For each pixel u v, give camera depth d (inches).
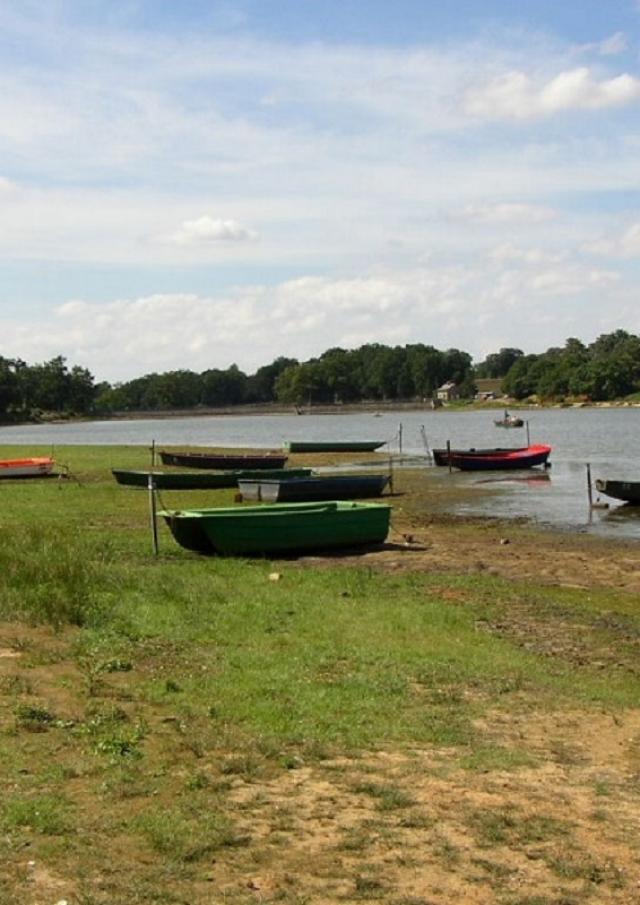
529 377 7180.1
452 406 7194.9
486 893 261.0
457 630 593.9
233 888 256.7
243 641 536.1
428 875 270.1
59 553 724.7
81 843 276.1
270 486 1359.5
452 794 331.6
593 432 3484.3
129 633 537.3
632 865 282.7
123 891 249.6
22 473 1779.0
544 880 270.7
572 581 801.6
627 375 6722.4
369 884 262.1
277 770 346.0
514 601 703.1
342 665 494.9
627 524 1176.8
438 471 1953.7
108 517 1195.3
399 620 609.0
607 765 372.2
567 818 315.9
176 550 914.7
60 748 350.9
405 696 448.8
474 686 471.2
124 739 358.9
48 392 7573.8
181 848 275.9
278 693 437.4
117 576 688.4
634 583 793.6
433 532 1107.9
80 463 2160.4
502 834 299.3
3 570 651.5
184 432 4608.8
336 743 377.4
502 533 1099.9
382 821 305.0
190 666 477.4
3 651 486.6
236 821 299.0
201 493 1508.4
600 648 571.5
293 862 273.9
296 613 616.7
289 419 6525.6
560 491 1567.4
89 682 435.8
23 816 289.1
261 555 911.0
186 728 382.6
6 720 376.2
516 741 395.5
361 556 926.4
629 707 450.3
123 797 311.4
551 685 480.1
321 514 935.7
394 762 361.1
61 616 556.7
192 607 613.9
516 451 2015.3
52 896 245.0
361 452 2491.4
